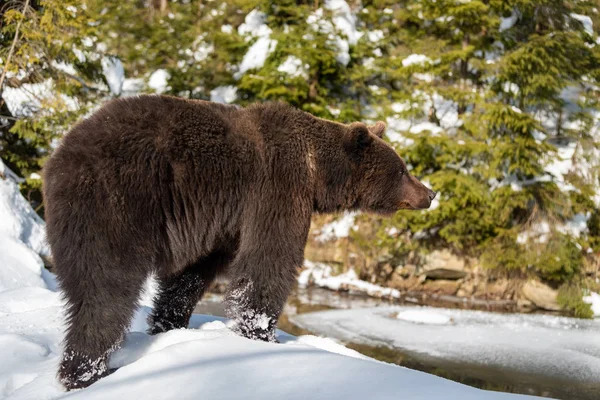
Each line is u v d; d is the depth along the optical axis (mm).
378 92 18594
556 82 14852
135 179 3762
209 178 4059
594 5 15633
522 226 15297
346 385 2914
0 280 7230
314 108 17938
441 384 2949
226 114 4301
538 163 15031
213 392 2906
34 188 12586
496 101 15359
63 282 3662
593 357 10547
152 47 21109
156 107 4020
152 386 3061
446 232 15055
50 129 12516
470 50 15375
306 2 19562
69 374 3604
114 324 3650
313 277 17031
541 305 14977
